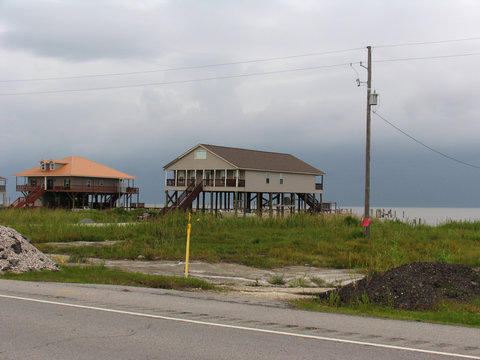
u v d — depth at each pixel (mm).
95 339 7883
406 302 12164
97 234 32062
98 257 24156
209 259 23484
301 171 69500
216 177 65375
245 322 9375
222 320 9500
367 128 31234
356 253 24438
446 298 12320
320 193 74062
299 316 10172
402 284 12938
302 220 38469
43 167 80938
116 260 23500
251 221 37875
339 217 39844
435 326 9500
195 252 25344
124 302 11211
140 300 11555
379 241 28891
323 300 12781
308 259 23750
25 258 16672
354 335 8539
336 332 8734
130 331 8445
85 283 14414
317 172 72125
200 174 66000
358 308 11766
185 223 35125
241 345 7680
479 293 13000
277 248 26859
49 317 9406
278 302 11953
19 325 8727
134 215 58875
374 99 31078
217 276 19453
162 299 11797
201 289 14984
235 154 65125
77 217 47438
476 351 7617
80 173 78000
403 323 9727
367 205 30953
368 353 7383
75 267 17797
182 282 15500
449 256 21891
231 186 61406
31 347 7383
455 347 7844
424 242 28703
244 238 30703
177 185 66812
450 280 13422
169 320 9375
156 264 22297
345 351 7469
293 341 8008
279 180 67125
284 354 7234
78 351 7215
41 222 40219
